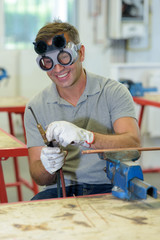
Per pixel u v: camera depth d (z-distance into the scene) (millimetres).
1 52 5441
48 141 1509
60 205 1328
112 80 1932
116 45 5957
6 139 2227
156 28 6066
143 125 5133
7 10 5543
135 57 6070
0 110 3158
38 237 1088
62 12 5762
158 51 6164
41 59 1686
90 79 1895
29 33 5719
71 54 1662
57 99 1875
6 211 1271
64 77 1729
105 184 1858
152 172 4109
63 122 1500
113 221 1190
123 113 1827
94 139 1565
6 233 1112
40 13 5699
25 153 2010
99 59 5945
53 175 1801
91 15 5781
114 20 5621
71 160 1889
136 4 5605
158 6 6004
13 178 4129
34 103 1913
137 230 1127
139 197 1325
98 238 1077
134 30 5688
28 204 1337
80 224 1168
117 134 1744
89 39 5852
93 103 1868
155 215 1237
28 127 1902
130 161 1410
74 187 1851
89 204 1338
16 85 5578
